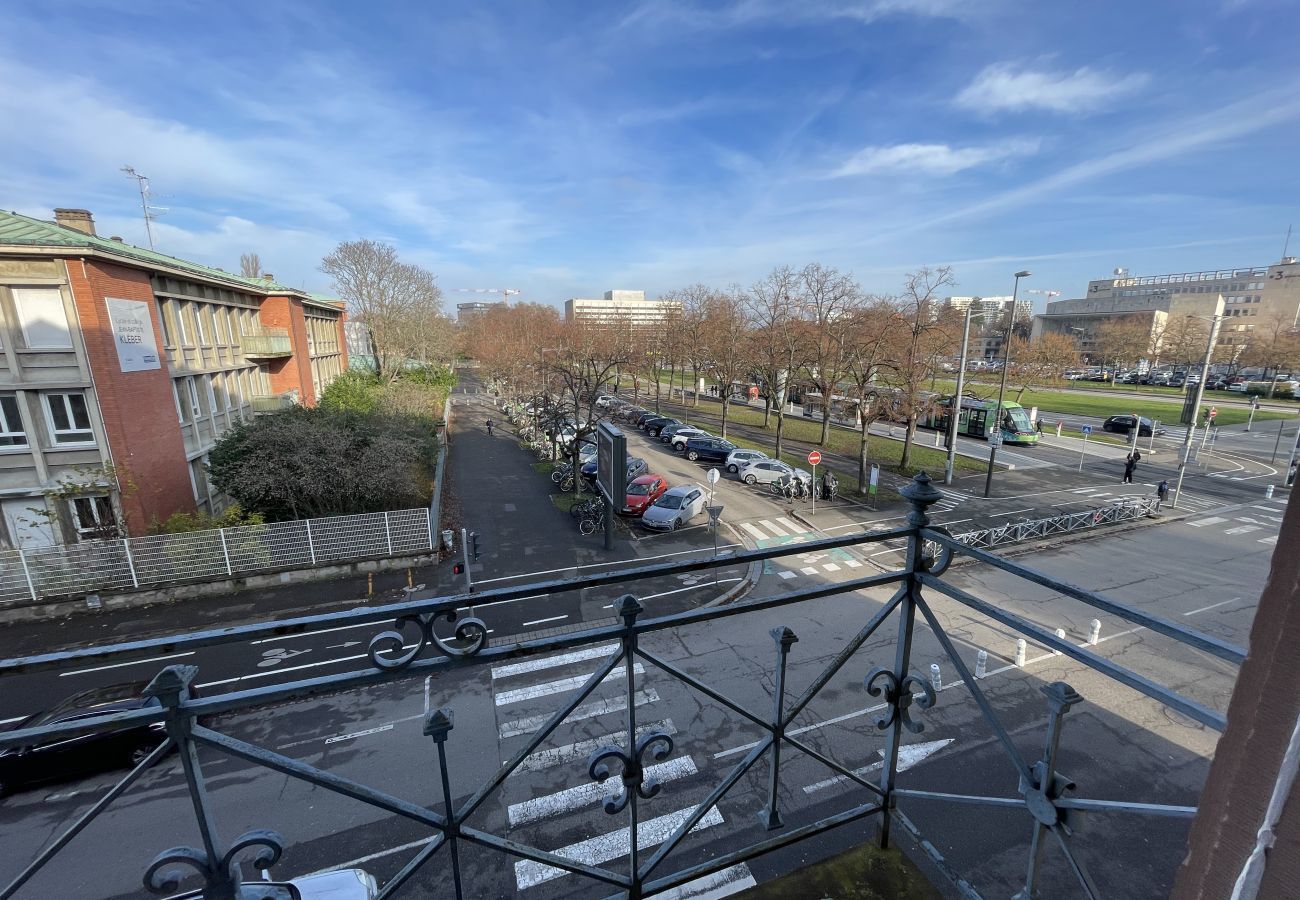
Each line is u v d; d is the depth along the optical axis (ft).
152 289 62.90
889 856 9.54
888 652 42.83
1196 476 101.65
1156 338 241.14
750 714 8.94
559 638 7.19
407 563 60.03
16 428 53.67
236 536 54.65
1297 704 3.92
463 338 300.20
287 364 104.73
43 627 48.73
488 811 28.43
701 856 25.62
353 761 32.58
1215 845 4.57
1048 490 91.04
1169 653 43.75
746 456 98.84
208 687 40.73
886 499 85.25
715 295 170.91
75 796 30.40
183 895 6.15
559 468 92.89
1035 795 7.55
